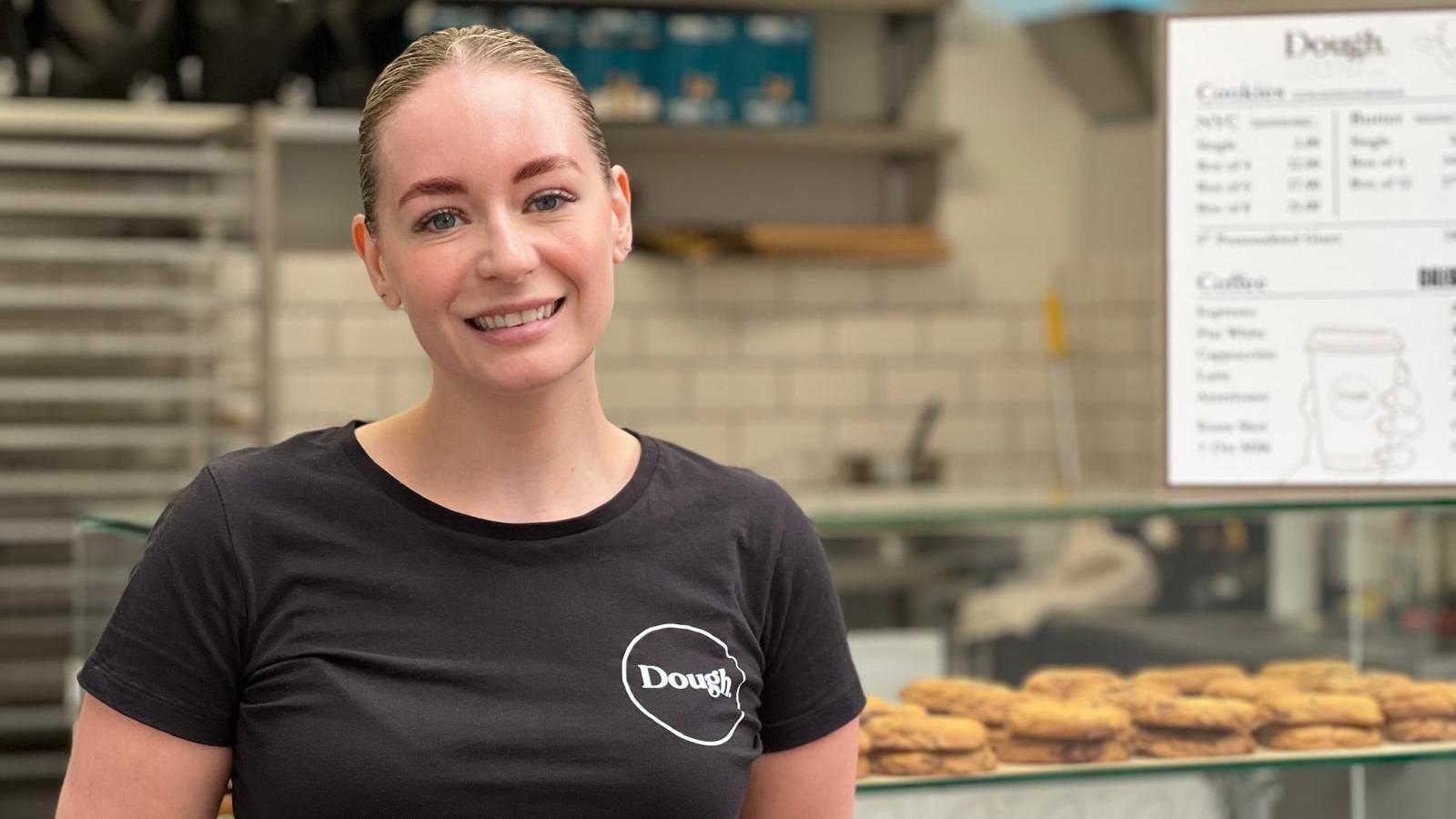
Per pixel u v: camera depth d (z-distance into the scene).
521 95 1.23
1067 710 1.92
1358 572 2.22
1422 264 1.97
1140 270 4.96
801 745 1.37
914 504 2.17
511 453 1.28
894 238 5.03
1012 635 2.16
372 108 1.26
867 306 5.20
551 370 1.23
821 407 5.18
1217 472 2.00
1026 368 5.29
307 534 1.25
